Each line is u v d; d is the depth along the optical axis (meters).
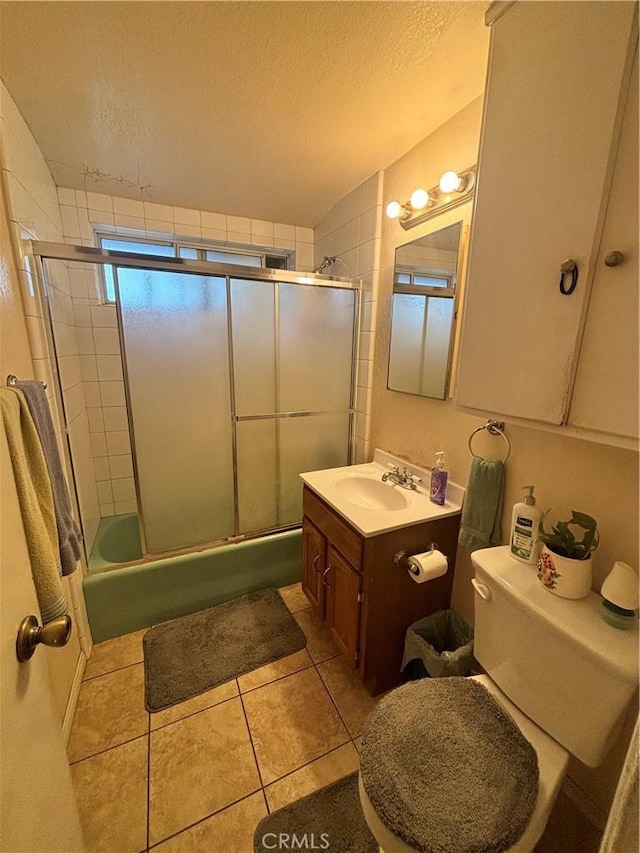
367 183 1.89
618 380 0.71
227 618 1.85
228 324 1.82
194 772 1.19
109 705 1.41
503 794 0.78
